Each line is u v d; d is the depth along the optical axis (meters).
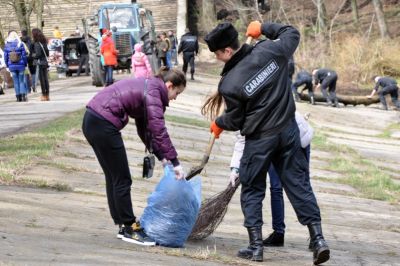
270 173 7.55
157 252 6.48
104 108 6.55
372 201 12.38
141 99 6.56
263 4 22.19
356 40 39.50
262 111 6.37
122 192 6.69
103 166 6.71
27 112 18.97
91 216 7.97
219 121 6.70
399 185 14.09
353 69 38.31
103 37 24.95
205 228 7.36
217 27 6.36
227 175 13.05
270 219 9.50
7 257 5.49
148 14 29.80
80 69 37.19
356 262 7.20
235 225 8.76
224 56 6.39
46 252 5.84
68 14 52.88
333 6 56.75
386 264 7.27
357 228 9.71
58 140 13.34
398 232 9.75
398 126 25.98
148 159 6.68
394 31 49.19
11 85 31.22
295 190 6.55
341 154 17.52
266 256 6.98
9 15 46.28
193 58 33.38
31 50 22.09
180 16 51.28
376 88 30.75
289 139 6.49
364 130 24.83
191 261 6.27
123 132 15.88
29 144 12.70
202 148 15.66
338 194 12.75
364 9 55.81
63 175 10.58
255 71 6.32
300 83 29.97
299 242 8.05
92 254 6.00
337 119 26.69
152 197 6.81
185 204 6.76
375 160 18.34
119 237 6.80
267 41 6.47
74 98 22.94
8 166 10.35
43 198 8.68
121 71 34.88
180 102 23.89
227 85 6.37
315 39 41.38
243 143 7.18
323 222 9.89
